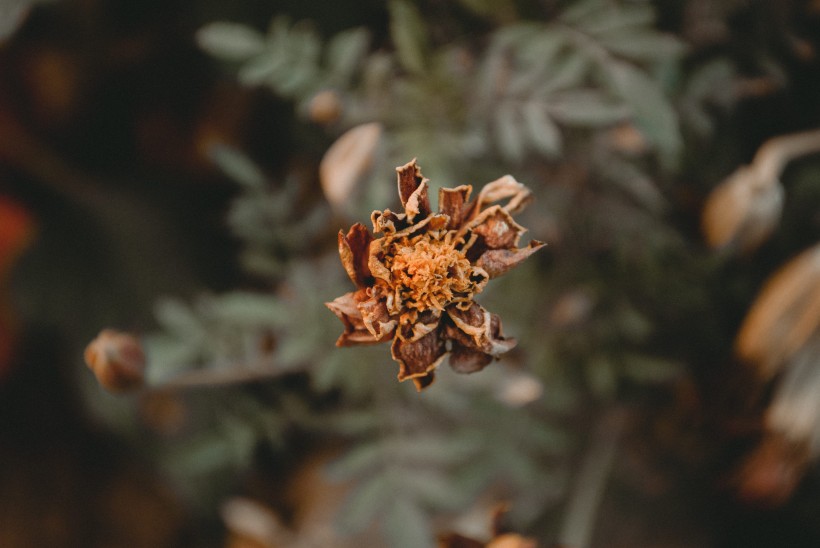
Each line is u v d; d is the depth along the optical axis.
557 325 0.37
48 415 0.54
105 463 0.54
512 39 0.35
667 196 0.38
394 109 0.36
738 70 0.37
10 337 0.52
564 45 0.35
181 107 0.48
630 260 0.38
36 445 0.53
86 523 0.52
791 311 0.36
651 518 0.41
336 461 0.37
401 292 0.28
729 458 0.40
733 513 0.41
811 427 0.37
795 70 0.37
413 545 0.35
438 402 0.37
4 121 0.48
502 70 0.36
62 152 0.50
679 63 0.36
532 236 0.37
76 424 0.54
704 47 0.37
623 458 0.41
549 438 0.37
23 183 0.50
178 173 0.50
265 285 0.45
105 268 0.49
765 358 0.37
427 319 0.28
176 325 0.37
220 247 0.49
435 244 0.28
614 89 0.35
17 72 0.47
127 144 0.50
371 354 0.37
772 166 0.35
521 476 0.37
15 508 0.51
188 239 0.49
